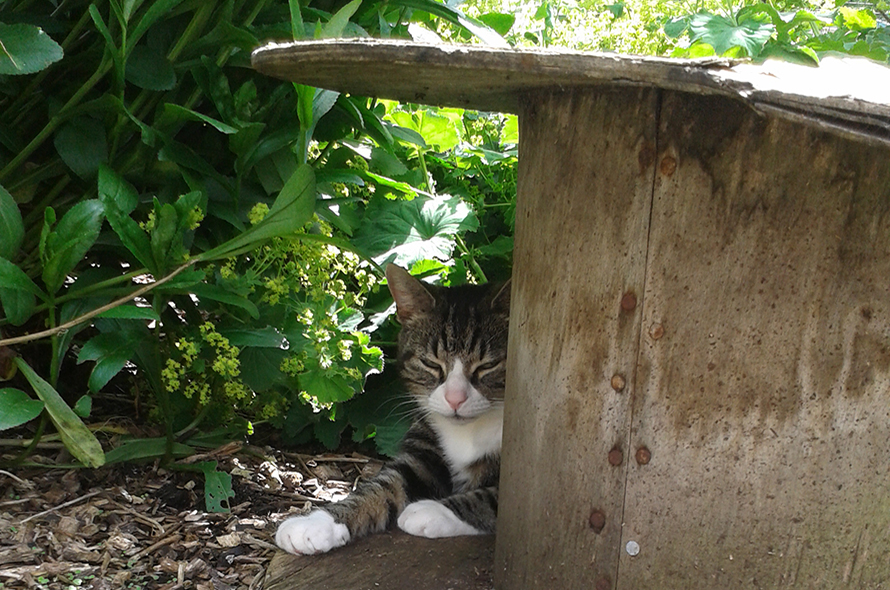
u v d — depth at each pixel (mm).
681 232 1082
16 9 1331
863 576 1080
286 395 1494
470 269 1680
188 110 1289
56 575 1204
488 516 1312
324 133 1450
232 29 1312
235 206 1364
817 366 1069
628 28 1689
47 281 1264
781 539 1085
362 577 1220
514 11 1806
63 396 1464
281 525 1277
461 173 1735
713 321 1081
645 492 1106
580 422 1125
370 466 1495
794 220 1062
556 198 1125
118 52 1265
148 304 1433
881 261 1055
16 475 1329
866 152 1049
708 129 1069
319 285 1392
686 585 1104
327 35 1241
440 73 1082
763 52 1657
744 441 1083
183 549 1261
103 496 1317
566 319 1126
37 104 1374
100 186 1263
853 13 1836
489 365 1393
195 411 1432
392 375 1565
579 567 1136
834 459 1072
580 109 1106
